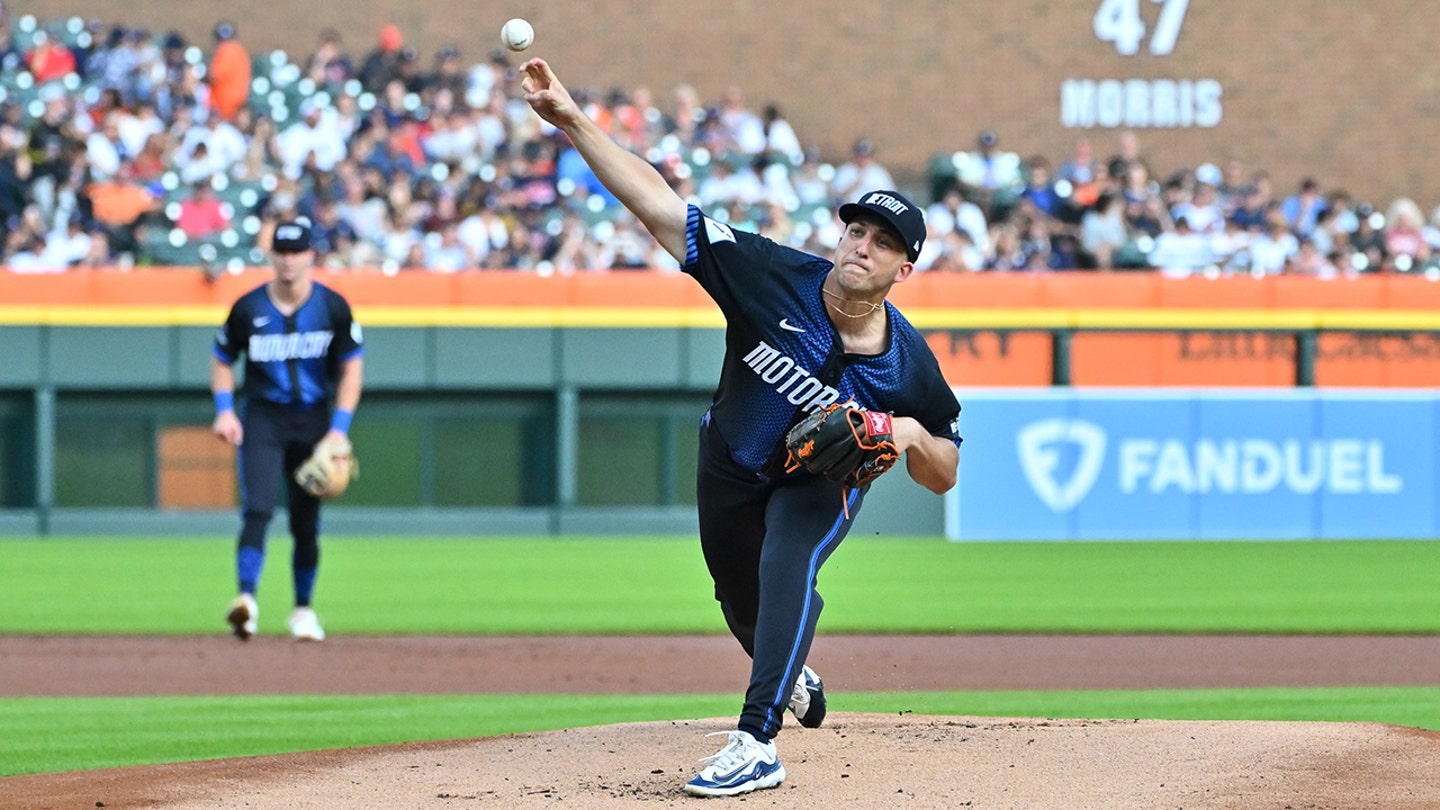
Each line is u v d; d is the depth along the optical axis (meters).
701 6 52.28
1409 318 40.28
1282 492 40.12
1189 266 42.72
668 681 18.28
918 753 11.78
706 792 10.27
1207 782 10.74
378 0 51.31
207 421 39.44
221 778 11.45
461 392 39.62
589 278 39.28
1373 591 28.75
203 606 25.61
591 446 39.97
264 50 50.97
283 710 15.73
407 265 40.12
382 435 39.69
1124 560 34.56
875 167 45.94
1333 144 53.19
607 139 10.80
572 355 39.34
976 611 25.36
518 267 40.41
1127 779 10.84
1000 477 39.66
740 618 12.07
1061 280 39.69
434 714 15.45
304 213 40.22
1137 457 39.81
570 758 11.88
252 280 38.84
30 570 31.39
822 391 10.77
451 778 11.23
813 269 10.71
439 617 24.44
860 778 10.87
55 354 38.53
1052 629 23.28
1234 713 15.48
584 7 51.97
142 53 44.97
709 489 11.35
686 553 35.66
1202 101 53.03
